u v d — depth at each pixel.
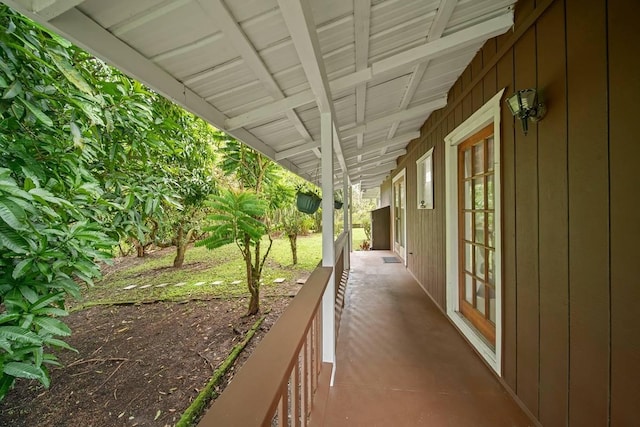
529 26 1.54
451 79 2.65
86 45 0.99
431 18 1.58
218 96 1.74
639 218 0.95
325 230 2.07
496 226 1.93
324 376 1.82
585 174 1.18
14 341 1.34
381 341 2.54
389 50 1.80
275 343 0.98
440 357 2.25
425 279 4.02
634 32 0.96
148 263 8.38
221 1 0.98
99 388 2.49
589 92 1.15
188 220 7.00
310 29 1.14
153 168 3.33
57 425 2.09
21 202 1.23
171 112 3.59
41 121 1.58
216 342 3.28
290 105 1.89
